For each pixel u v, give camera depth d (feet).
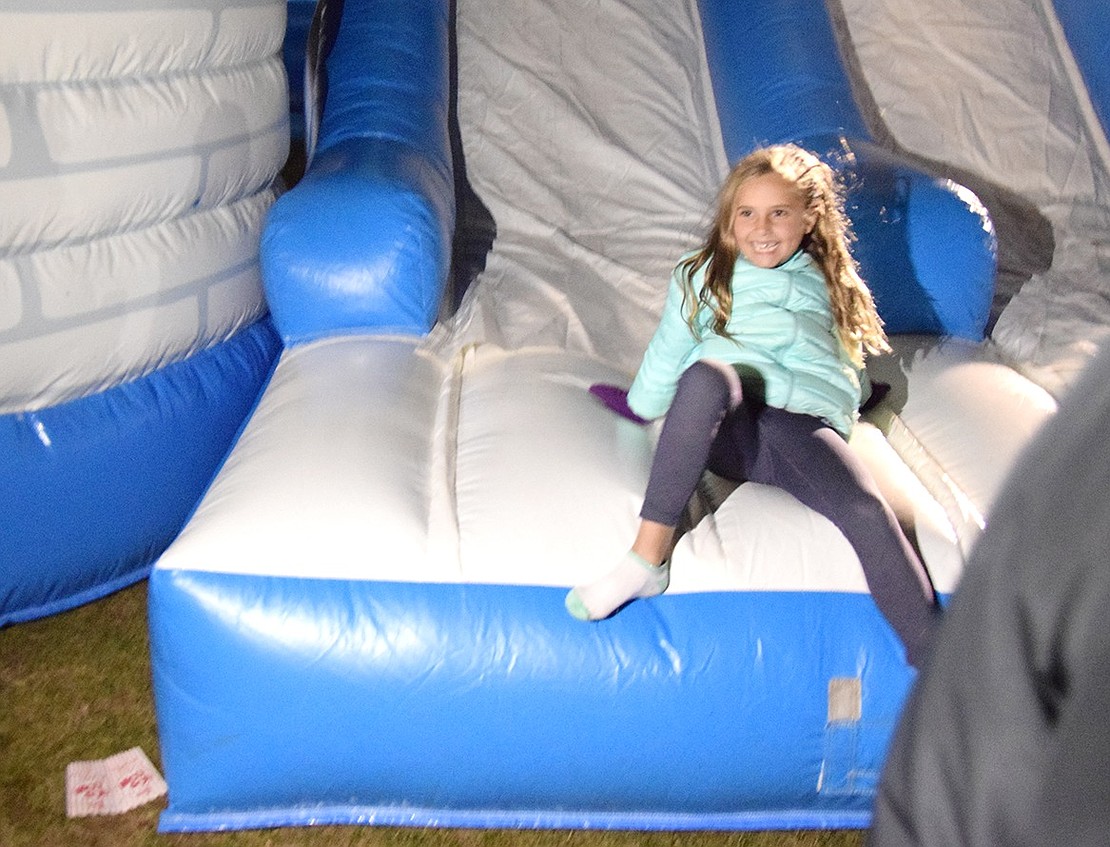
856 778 7.07
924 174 10.12
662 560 6.75
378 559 6.81
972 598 2.57
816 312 7.48
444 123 11.08
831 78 11.89
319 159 10.01
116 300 8.41
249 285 9.81
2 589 8.52
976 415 8.48
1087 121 13.08
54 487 8.34
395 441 7.58
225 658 6.69
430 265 8.91
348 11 11.88
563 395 8.20
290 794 7.09
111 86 8.09
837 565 7.02
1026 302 10.89
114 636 8.78
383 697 6.72
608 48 13.04
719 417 6.59
